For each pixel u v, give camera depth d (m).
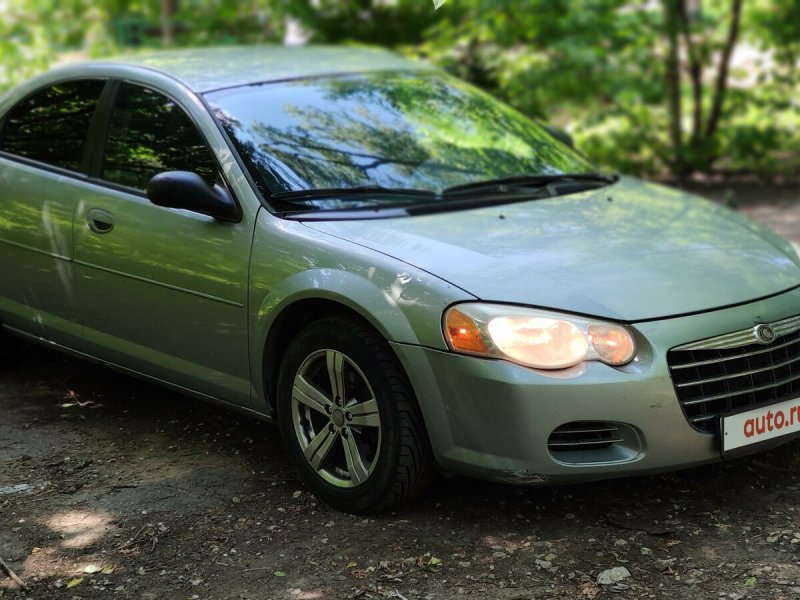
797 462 3.95
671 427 3.28
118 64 4.70
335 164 4.12
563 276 3.45
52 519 3.77
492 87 10.05
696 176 11.21
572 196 4.32
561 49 10.17
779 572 3.15
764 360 3.45
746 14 10.78
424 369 3.35
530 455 3.24
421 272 3.43
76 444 4.48
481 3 9.96
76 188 4.49
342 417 3.62
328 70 4.80
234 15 11.05
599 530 3.47
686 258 3.67
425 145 4.42
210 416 4.76
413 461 3.48
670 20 10.70
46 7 11.66
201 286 3.96
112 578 3.33
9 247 4.78
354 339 3.51
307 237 3.71
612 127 11.31
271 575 3.29
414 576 3.24
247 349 3.86
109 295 4.34
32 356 5.64
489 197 4.17
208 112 4.19
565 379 3.21
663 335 3.30
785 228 8.59
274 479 4.03
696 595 3.05
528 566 3.26
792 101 11.49
